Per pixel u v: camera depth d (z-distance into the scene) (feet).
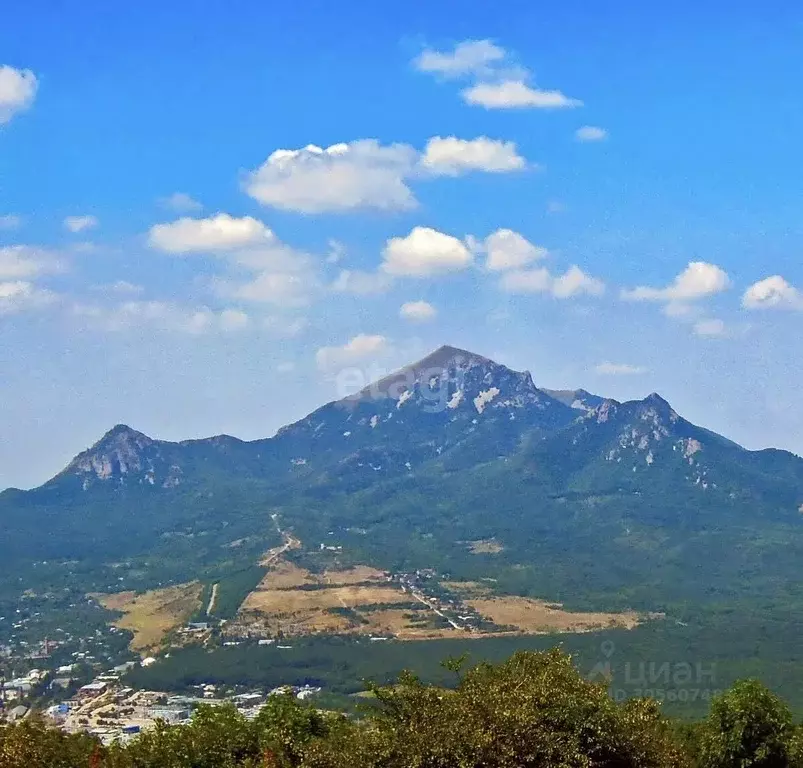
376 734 138.62
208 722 181.57
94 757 168.96
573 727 137.39
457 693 144.56
